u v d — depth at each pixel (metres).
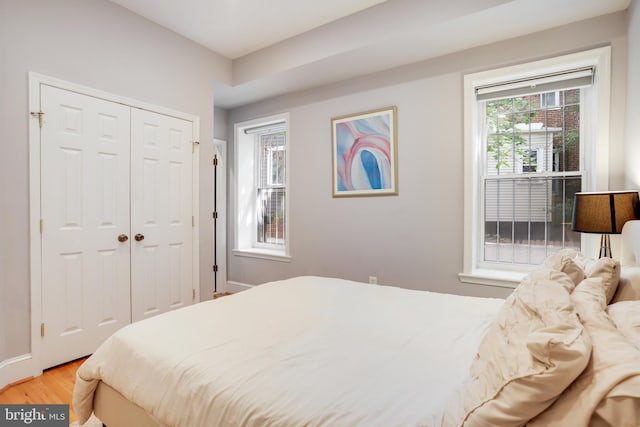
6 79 2.10
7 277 2.10
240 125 4.34
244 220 4.47
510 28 2.49
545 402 0.63
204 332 1.36
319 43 3.01
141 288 2.85
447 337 1.33
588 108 2.54
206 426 0.97
